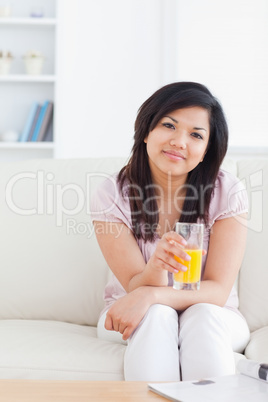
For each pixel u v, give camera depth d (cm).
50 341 158
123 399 108
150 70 474
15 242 196
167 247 142
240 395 107
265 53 470
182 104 163
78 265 195
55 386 115
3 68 452
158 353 136
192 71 473
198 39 471
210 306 144
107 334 169
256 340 167
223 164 206
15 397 107
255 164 205
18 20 450
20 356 148
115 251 172
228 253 169
